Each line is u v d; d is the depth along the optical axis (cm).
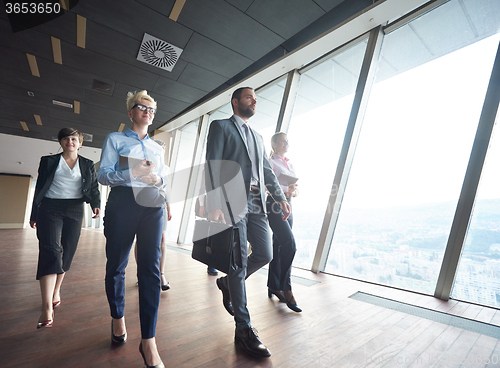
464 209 232
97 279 244
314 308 192
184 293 215
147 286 116
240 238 137
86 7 320
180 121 657
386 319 174
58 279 177
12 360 112
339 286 260
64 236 175
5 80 481
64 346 125
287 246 192
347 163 327
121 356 118
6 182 1339
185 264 338
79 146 183
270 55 450
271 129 475
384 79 326
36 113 621
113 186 126
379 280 280
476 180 229
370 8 311
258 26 345
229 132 147
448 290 226
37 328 143
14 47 393
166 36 367
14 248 447
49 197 168
